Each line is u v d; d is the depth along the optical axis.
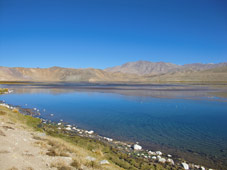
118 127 23.45
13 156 7.96
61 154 9.84
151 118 28.33
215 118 28.28
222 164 13.88
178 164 13.56
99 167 9.33
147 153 15.44
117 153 14.56
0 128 12.33
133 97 54.69
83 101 46.78
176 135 20.39
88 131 21.25
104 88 98.06
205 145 17.52
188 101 45.69
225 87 99.12
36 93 67.44
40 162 8.19
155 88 95.69
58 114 30.94
